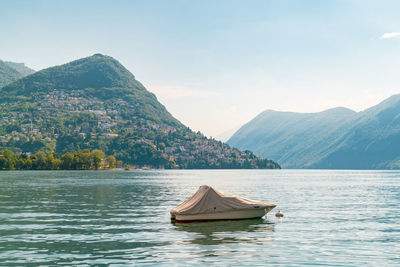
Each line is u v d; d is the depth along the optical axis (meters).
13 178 153.12
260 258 21.30
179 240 26.39
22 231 29.91
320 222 35.06
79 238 27.06
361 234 28.80
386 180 168.00
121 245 24.77
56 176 182.62
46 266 19.72
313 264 20.14
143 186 103.88
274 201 57.59
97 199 59.75
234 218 35.88
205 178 188.50
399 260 21.00
